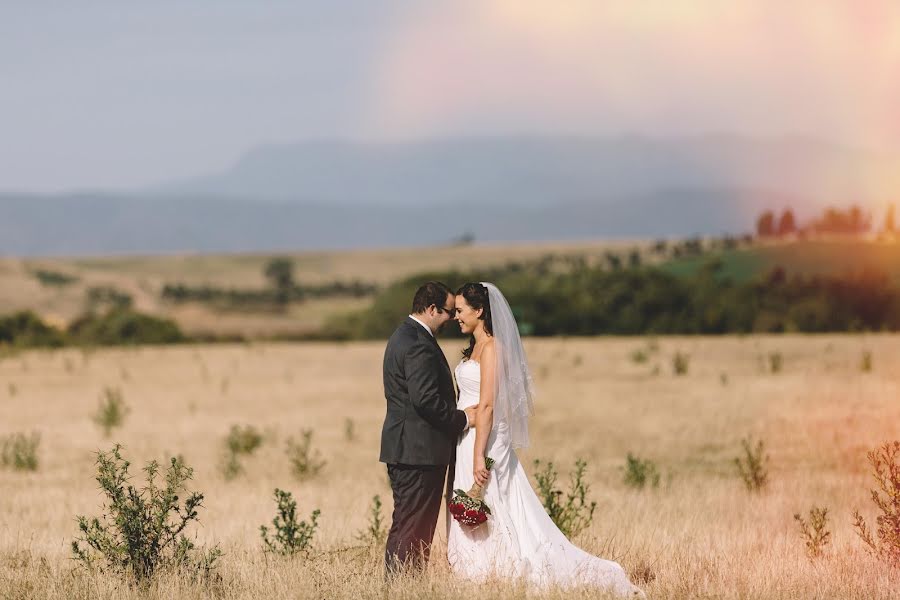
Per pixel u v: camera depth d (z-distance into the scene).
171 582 12.94
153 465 14.41
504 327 13.98
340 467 30.34
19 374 75.38
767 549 15.72
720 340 93.38
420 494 13.55
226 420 44.47
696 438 34.19
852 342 81.81
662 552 15.41
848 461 27.61
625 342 96.12
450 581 12.98
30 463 30.27
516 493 13.99
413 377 13.25
